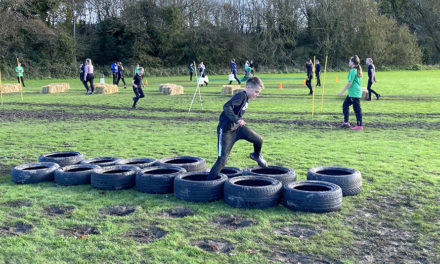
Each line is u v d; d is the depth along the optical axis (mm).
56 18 46406
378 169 6312
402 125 11211
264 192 4570
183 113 14156
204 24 54344
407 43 57312
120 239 3736
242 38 56281
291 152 7684
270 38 56281
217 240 3742
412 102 16969
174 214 4449
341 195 4605
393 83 29266
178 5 54094
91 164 5941
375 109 14734
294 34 57969
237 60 56094
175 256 3391
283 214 4438
